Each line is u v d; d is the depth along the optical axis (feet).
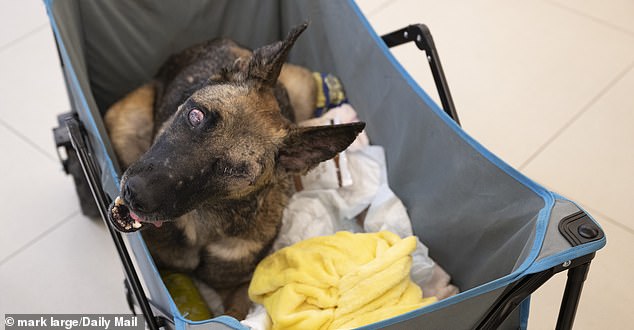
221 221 3.47
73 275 4.37
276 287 3.42
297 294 3.28
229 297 3.83
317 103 4.45
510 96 5.37
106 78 4.32
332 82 4.44
